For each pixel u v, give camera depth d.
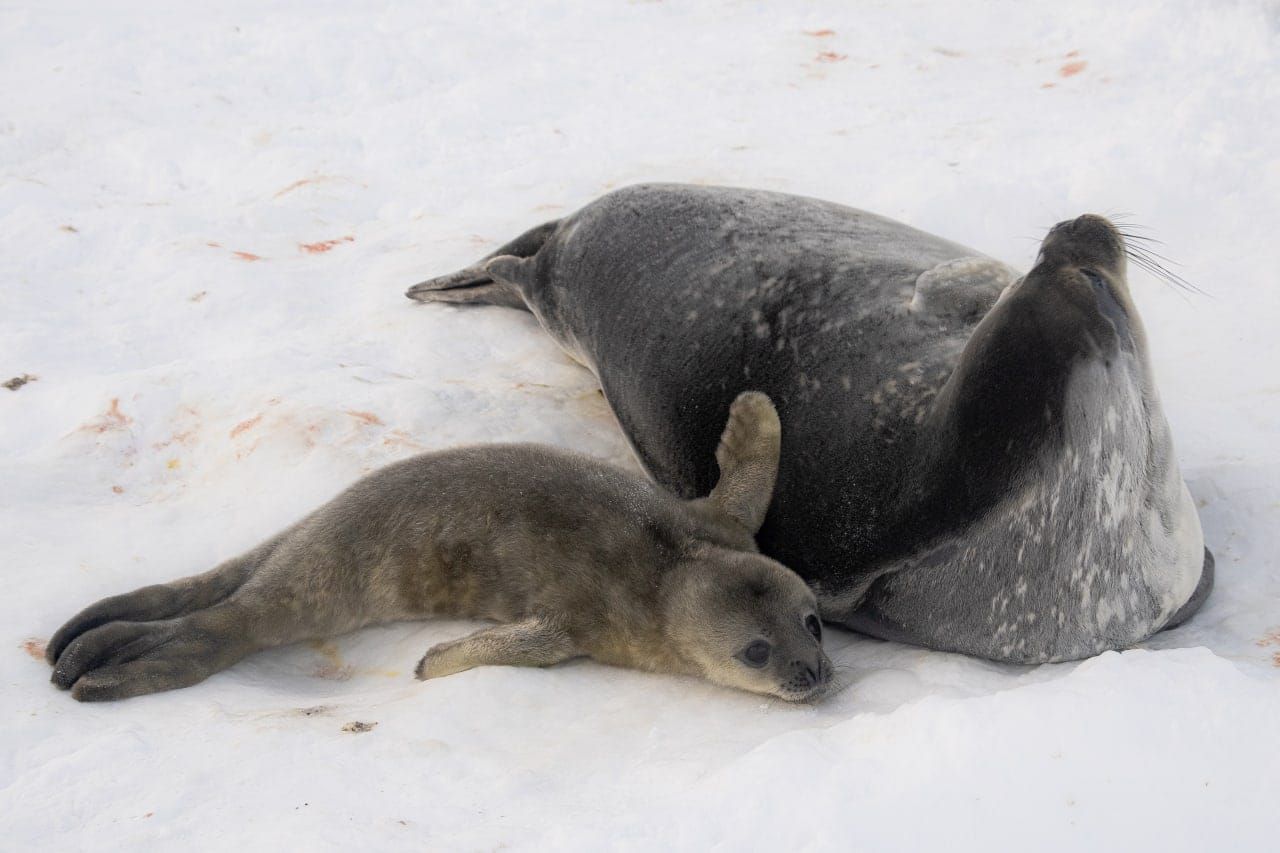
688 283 7.79
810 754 4.85
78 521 7.58
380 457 8.03
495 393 8.88
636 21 15.52
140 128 13.15
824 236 7.64
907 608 6.43
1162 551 5.89
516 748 5.54
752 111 13.13
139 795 5.11
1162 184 10.52
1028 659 6.13
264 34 14.99
